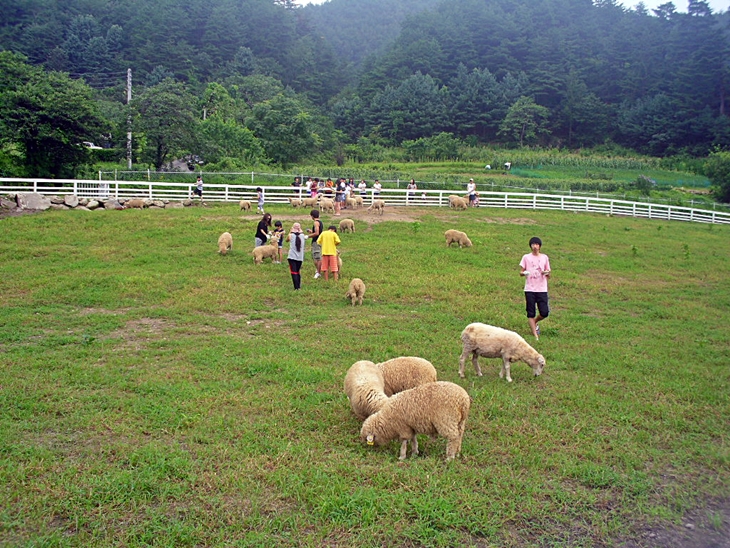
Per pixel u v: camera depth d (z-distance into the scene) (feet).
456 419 18.71
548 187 174.91
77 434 20.11
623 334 36.35
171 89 132.67
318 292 44.01
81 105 102.63
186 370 26.73
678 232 92.22
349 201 88.89
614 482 18.17
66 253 53.83
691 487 18.16
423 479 17.69
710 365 30.58
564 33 386.73
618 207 110.32
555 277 53.88
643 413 23.68
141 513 15.81
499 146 299.38
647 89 333.42
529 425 22.08
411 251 60.49
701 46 306.76
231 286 44.55
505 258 60.39
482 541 15.29
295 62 414.41
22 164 101.14
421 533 15.23
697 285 54.24
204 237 62.44
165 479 17.26
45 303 38.70
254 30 433.48
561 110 325.62
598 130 317.42
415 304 42.42
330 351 30.58
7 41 336.29
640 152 298.76
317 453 19.30
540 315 34.63
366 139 282.36
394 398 19.57
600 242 75.10
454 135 308.81
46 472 17.46
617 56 362.53
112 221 68.03
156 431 20.39
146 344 31.01
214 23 398.83
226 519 15.60
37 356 28.12
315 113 282.77
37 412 21.66
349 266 53.26
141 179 109.60
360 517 15.79
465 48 385.09
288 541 14.85
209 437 20.03
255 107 187.52
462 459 19.26
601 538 15.60
